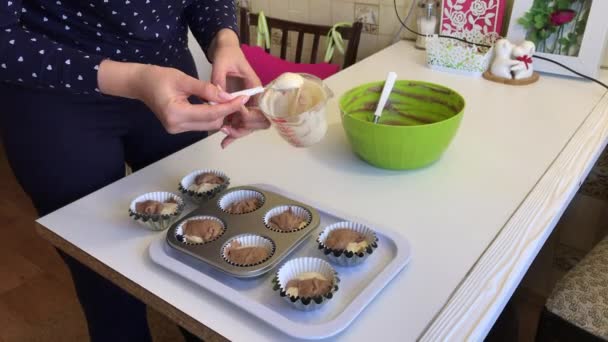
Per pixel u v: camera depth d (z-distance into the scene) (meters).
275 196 0.79
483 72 1.22
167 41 0.93
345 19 1.63
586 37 1.13
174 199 0.81
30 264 1.79
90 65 0.71
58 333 1.50
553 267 1.46
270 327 0.58
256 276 0.65
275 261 0.66
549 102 1.07
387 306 0.60
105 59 0.72
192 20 1.00
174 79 0.69
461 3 1.31
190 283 0.65
